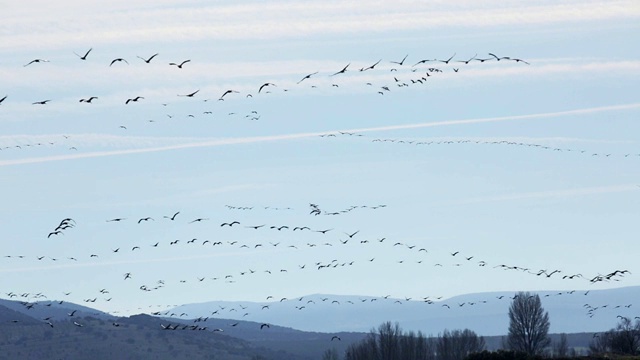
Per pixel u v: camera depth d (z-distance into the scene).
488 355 167.38
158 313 152.25
